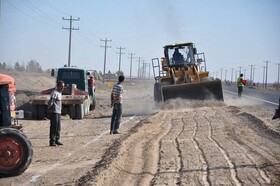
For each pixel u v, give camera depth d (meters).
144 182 9.05
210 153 11.73
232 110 23.84
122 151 12.06
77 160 11.78
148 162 10.95
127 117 23.98
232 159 10.89
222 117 20.88
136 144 13.66
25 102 30.67
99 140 15.32
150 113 25.73
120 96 16.88
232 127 17.08
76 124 20.92
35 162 11.65
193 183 8.74
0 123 10.80
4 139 10.10
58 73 27.27
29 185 9.25
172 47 28.55
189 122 19.30
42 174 10.20
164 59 28.61
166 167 10.31
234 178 9.08
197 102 25.78
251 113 21.95
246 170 9.70
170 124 18.89
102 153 12.65
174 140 14.27
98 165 10.63
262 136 14.73
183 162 10.75
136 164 10.83
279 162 10.44
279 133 14.74
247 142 13.51
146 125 18.48
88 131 18.05
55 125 14.30
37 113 23.34
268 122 18.28
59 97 14.45
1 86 10.76
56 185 9.11
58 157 12.31
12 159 10.10
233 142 13.53
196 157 11.28
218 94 26.09
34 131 18.59
